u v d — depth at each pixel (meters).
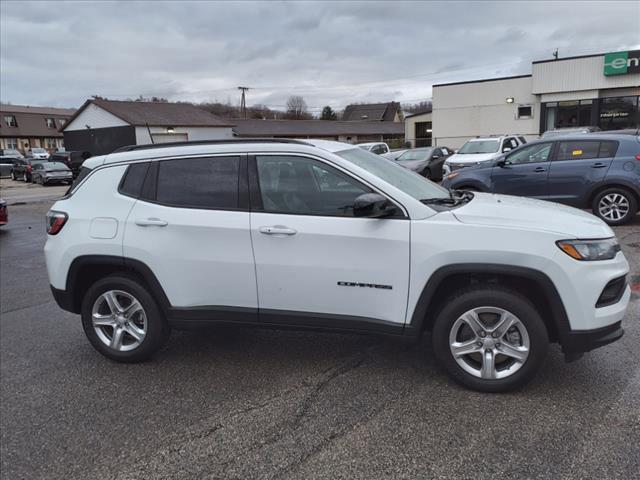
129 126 37.41
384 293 3.43
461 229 3.27
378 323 3.48
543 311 3.40
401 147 40.59
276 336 4.56
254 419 3.22
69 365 4.18
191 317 3.83
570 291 3.16
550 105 28.42
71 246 4.00
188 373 3.92
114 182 4.01
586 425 2.99
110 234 3.90
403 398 3.38
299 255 3.52
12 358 4.37
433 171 19.22
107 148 39.59
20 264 8.23
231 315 3.76
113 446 3.03
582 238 3.19
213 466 2.79
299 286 3.56
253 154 3.70
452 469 2.67
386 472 2.67
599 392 3.35
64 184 28.97
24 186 28.83
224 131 42.34
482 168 9.81
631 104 26.53
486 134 30.64
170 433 3.12
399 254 3.35
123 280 3.98
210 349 4.34
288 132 55.31
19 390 3.78
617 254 3.33
